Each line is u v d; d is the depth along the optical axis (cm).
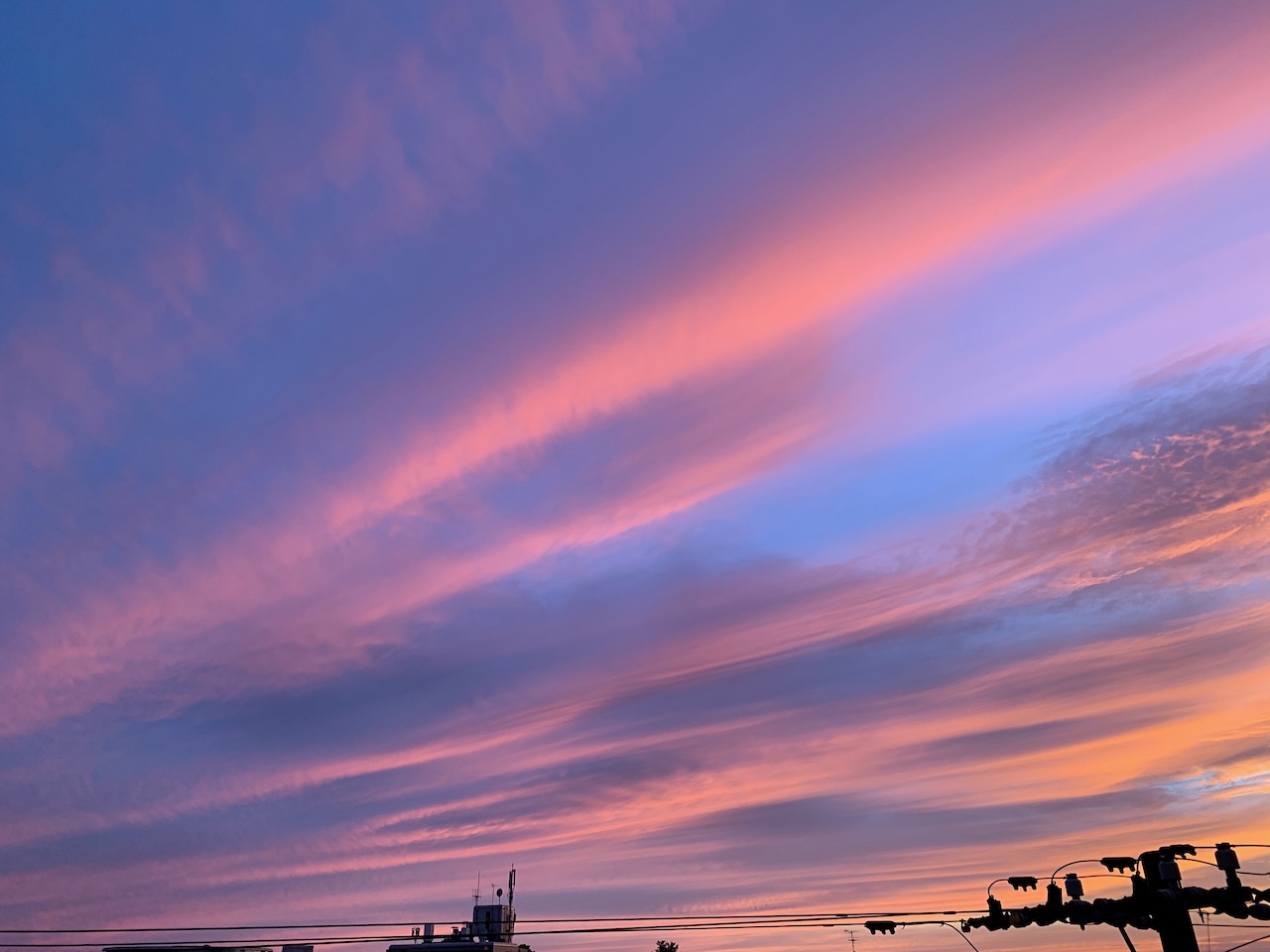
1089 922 2558
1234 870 2333
